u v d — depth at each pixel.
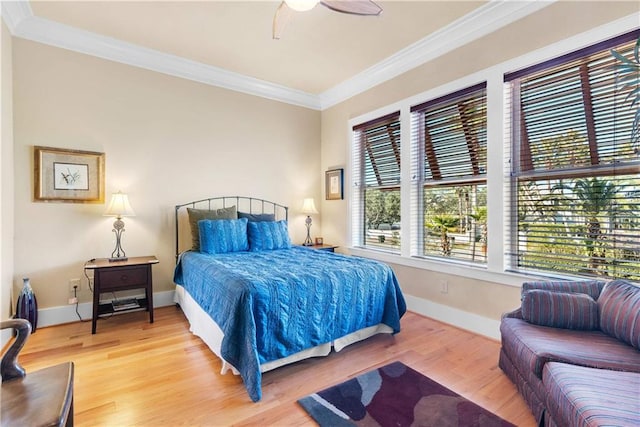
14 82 2.67
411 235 3.34
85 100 3.00
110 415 1.62
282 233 3.69
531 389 1.60
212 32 2.90
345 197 4.24
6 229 2.45
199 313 2.54
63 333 2.67
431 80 3.12
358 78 3.87
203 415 1.63
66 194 2.90
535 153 2.45
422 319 3.09
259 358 1.89
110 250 3.13
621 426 0.97
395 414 1.65
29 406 1.06
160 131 3.41
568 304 1.79
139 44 3.13
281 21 2.21
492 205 2.63
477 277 2.73
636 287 1.67
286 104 4.35
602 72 2.09
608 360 1.40
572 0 2.18
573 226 2.26
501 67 2.56
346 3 1.93
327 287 2.21
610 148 2.08
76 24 2.78
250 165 4.05
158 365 2.14
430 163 3.23
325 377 2.01
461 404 1.73
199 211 3.42
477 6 2.51
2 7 2.38
